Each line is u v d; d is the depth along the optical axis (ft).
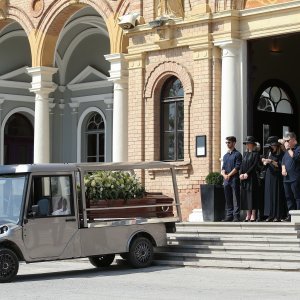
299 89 82.07
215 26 69.56
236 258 53.42
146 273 51.62
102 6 79.87
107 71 100.89
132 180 56.34
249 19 68.08
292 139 60.18
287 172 60.18
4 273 48.75
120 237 54.08
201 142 70.18
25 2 87.30
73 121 104.63
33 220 50.60
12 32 100.37
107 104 100.78
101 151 102.58
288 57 81.41
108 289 43.73
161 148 74.54
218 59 69.87
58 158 105.40
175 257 56.39
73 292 42.73
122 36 78.38
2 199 51.52
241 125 68.80
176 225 63.93
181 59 72.18
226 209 65.10
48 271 55.11
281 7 65.72
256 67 78.74
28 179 50.96
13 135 105.81
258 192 63.31
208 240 56.95
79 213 52.75
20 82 104.58
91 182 54.29
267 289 42.24
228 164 64.39
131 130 75.97
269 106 79.56
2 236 49.21
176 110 73.56
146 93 75.00
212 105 69.82
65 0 83.10
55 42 86.48
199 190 70.18
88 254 52.65
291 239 53.93
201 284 45.03
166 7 72.79
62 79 105.19
